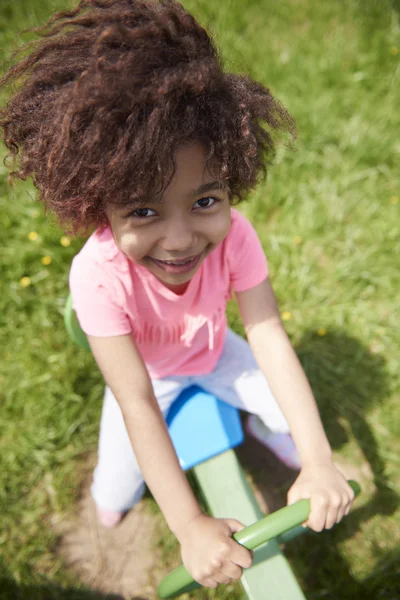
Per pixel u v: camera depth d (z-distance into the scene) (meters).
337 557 1.60
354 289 2.05
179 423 1.40
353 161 2.35
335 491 1.07
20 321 1.95
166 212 0.88
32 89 0.94
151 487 1.11
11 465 1.70
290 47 2.75
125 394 1.17
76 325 1.36
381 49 2.72
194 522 1.04
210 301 1.26
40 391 1.81
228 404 1.43
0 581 1.54
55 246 2.07
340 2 2.92
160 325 1.27
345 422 1.83
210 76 0.84
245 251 1.24
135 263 1.07
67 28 0.96
